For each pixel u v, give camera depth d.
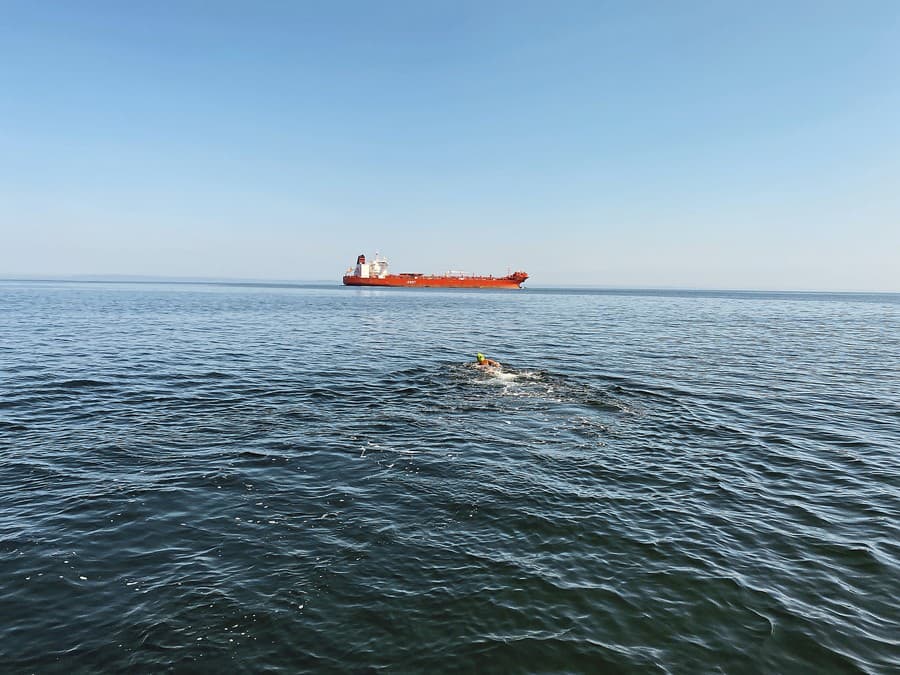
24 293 107.38
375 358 28.31
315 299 103.94
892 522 9.77
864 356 31.00
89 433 14.18
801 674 6.19
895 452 13.58
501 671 6.18
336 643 6.56
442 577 7.91
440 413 16.80
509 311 73.88
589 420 16.19
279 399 18.56
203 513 9.70
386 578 7.86
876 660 6.40
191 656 6.30
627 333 43.59
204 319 51.88
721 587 7.77
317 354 29.61
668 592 7.66
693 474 11.97
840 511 10.22
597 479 11.57
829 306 109.94
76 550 8.37
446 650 6.48
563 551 8.67
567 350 32.28
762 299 155.88
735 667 6.29
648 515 9.95
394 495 10.57
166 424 15.23
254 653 6.37
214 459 12.35
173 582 7.63
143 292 129.00
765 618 7.12
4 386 19.45
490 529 9.31
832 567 8.30
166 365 24.92
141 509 9.77
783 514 10.07
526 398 18.97
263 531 9.11
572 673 6.18
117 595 7.33
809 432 15.30
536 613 7.17
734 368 26.27
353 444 13.59
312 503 10.17
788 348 34.62
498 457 12.78
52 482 10.86
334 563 8.20
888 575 8.09
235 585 7.61
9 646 6.34
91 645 6.40
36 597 7.22
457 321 54.56
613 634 6.80
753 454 13.37
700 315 71.31
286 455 12.70
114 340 33.56
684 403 18.64
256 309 69.50
